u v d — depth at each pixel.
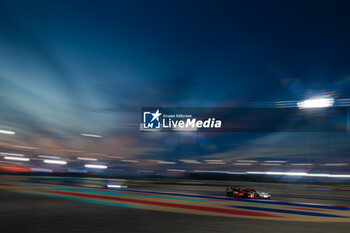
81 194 13.16
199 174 46.19
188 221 6.64
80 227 5.60
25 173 34.22
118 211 8.03
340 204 13.66
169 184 29.47
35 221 6.11
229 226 6.09
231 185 30.66
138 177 42.97
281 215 8.27
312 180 42.16
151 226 5.89
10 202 9.38
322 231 5.81
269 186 32.88
